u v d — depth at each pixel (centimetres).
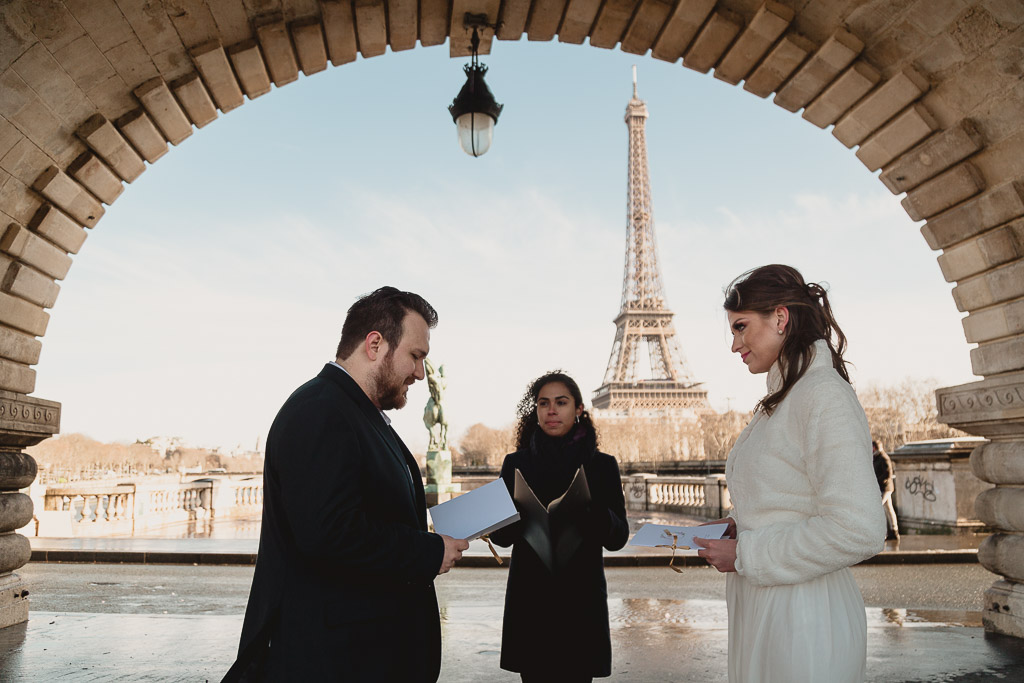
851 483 231
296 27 729
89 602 931
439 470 2480
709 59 794
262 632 251
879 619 788
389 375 291
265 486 271
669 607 880
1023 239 659
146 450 15750
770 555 242
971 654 614
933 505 1752
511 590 399
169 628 738
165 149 776
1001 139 657
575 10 771
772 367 274
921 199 746
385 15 754
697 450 9612
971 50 641
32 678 548
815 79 756
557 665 379
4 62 584
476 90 770
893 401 8325
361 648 251
